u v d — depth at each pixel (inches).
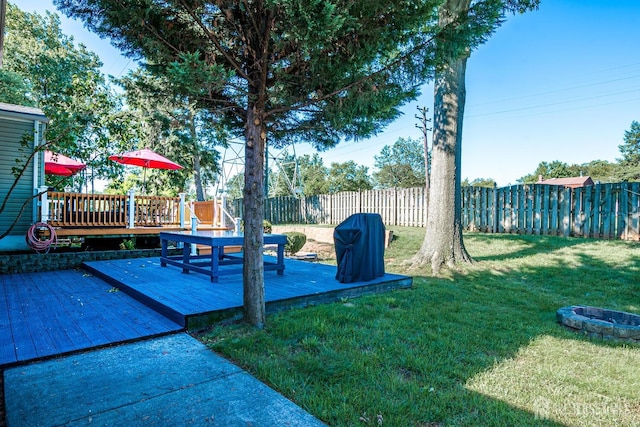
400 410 82.0
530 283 224.8
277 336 127.6
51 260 262.2
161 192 784.9
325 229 446.3
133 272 228.7
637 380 100.3
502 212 385.1
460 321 150.3
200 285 191.0
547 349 122.9
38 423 74.9
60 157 370.9
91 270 249.9
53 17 797.9
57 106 457.4
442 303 178.5
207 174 919.7
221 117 176.4
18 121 289.6
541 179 1322.6
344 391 90.0
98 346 116.0
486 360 112.0
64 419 76.6
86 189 590.6
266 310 156.6
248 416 79.0
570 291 205.3
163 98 159.2
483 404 85.7
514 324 149.3
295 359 108.0
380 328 138.3
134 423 75.6
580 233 327.0
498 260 277.4
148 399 85.3
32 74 689.0
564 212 337.7
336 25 97.3
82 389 89.7
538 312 168.6
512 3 216.8
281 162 1181.1
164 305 148.9
